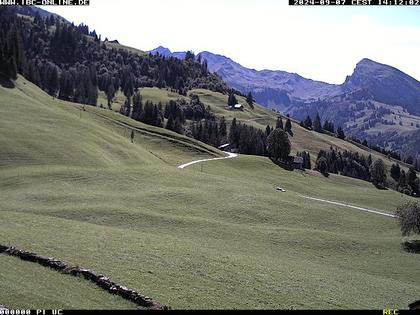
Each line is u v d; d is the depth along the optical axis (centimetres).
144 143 16488
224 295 3184
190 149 17075
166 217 6725
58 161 9081
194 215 7375
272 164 17600
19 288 2631
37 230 4269
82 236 4266
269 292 3422
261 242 6359
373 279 4975
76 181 8131
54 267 3130
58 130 10838
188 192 8588
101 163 9812
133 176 9200
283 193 10594
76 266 3142
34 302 2484
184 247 4438
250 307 3034
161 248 4191
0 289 2550
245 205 8400
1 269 2922
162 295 2969
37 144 9469
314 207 9388
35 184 7569
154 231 6062
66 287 2833
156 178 9406
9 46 19900
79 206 6694
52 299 2575
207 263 3897
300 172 17962
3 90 13325
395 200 14725
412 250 7338
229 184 10188
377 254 6881
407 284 5088
